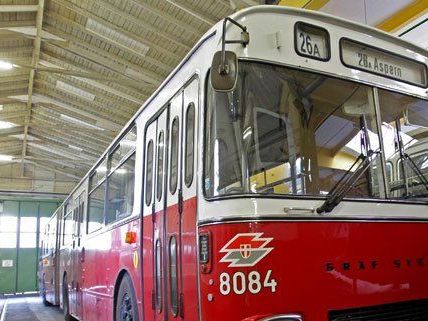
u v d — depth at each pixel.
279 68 2.96
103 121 17.27
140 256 4.22
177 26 9.88
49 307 15.00
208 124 2.96
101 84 14.04
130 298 4.53
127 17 9.94
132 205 4.70
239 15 2.94
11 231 24.44
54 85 15.38
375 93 3.26
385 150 3.18
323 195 2.84
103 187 6.37
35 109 18.06
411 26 6.61
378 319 2.79
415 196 3.23
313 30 3.12
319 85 3.07
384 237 2.92
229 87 2.61
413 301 2.95
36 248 24.77
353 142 3.10
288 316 2.52
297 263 2.61
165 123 3.92
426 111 3.52
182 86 3.56
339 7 6.69
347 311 2.70
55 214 12.76
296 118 2.96
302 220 2.68
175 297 3.26
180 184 3.33
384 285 2.84
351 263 2.76
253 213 2.60
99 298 5.93
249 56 2.88
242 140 2.78
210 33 3.13
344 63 3.18
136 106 15.20
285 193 2.78
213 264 2.64
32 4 10.85
